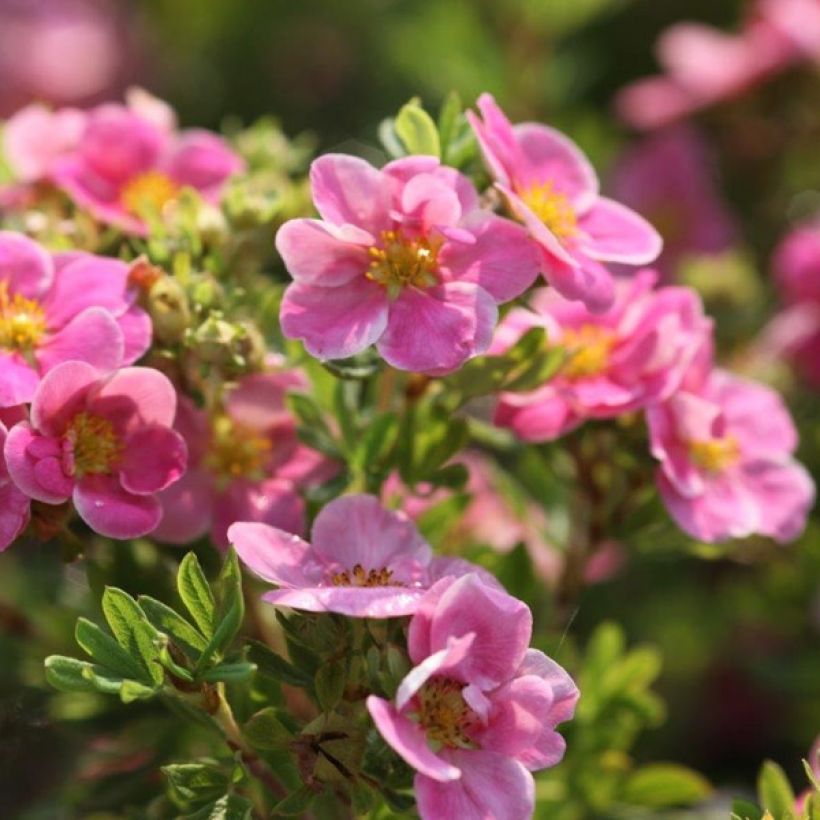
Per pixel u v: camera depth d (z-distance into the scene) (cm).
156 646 53
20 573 64
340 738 53
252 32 86
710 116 78
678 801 63
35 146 62
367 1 85
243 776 54
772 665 70
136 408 55
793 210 80
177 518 57
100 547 59
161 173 62
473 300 55
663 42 83
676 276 75
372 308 55
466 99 77
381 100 83
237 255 60
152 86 86
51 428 54
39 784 65
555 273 56
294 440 58
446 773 51
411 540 55
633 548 64
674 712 76
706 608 75
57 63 85
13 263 56
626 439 59
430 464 58
